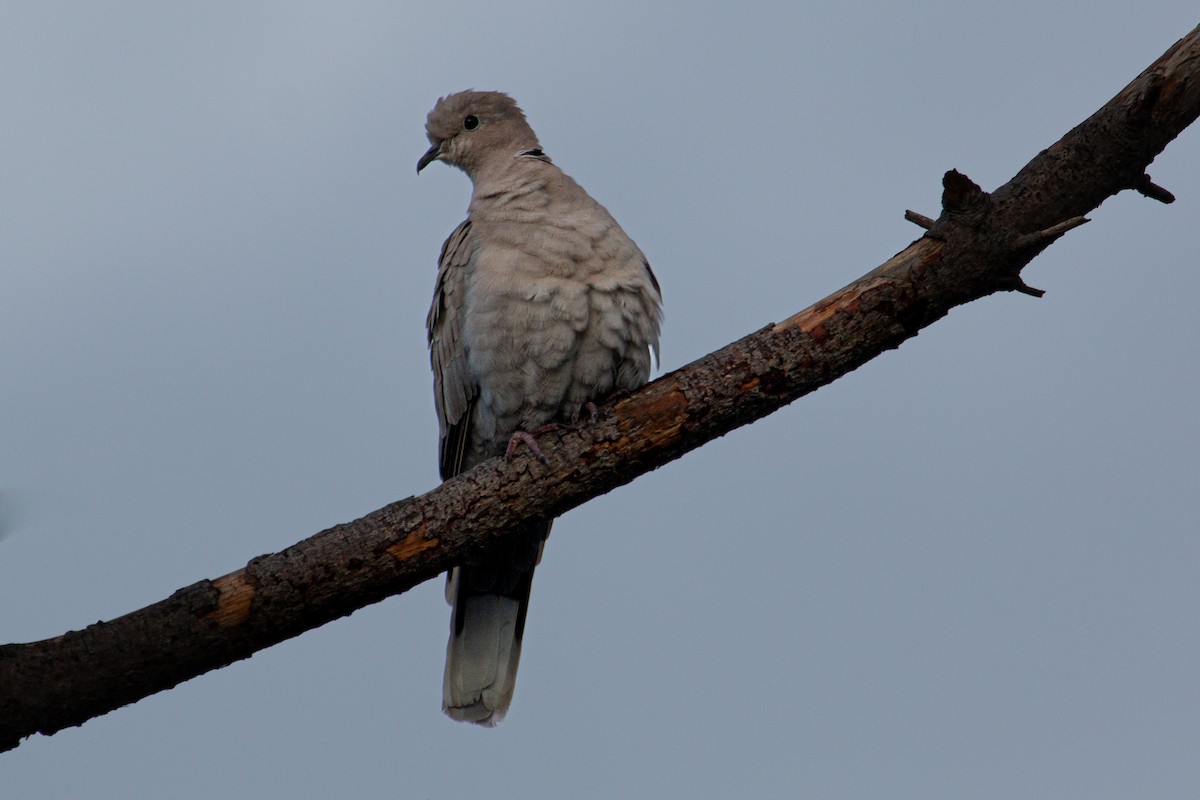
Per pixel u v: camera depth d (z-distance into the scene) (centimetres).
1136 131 940
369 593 945
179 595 921
